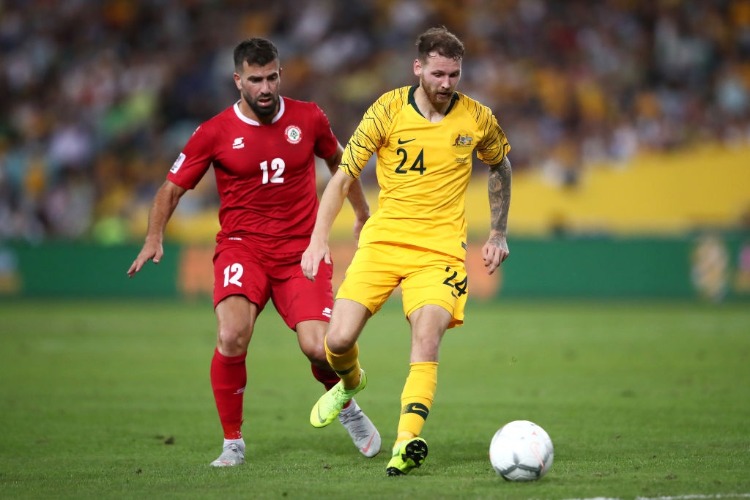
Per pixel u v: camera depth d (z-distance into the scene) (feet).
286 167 79.05
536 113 294.66
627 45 312.50
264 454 80.89
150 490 64.64
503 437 65.41
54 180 306.55
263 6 339.98
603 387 120.06
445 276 70.74
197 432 92.22
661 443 82.84
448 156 71.26
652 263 255.50
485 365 143.54
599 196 276.62
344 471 71.26
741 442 83.15
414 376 68.39
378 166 73.10
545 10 320.70
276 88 77.05
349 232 271.28
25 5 351.87
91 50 339.77
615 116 294.46
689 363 142.92
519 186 280.10
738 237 250.16
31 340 177.99
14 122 323.57
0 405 108.58
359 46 323.78
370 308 71.72
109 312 235.20
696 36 309.83
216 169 80.43
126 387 122.62
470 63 306.55
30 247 275.18
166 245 270.26
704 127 288.51
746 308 237.45
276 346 172.14
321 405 77.15
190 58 329.11
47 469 74.49
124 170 305.32
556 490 61.77
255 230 79.25
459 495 60.49
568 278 258.57
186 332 191.31
